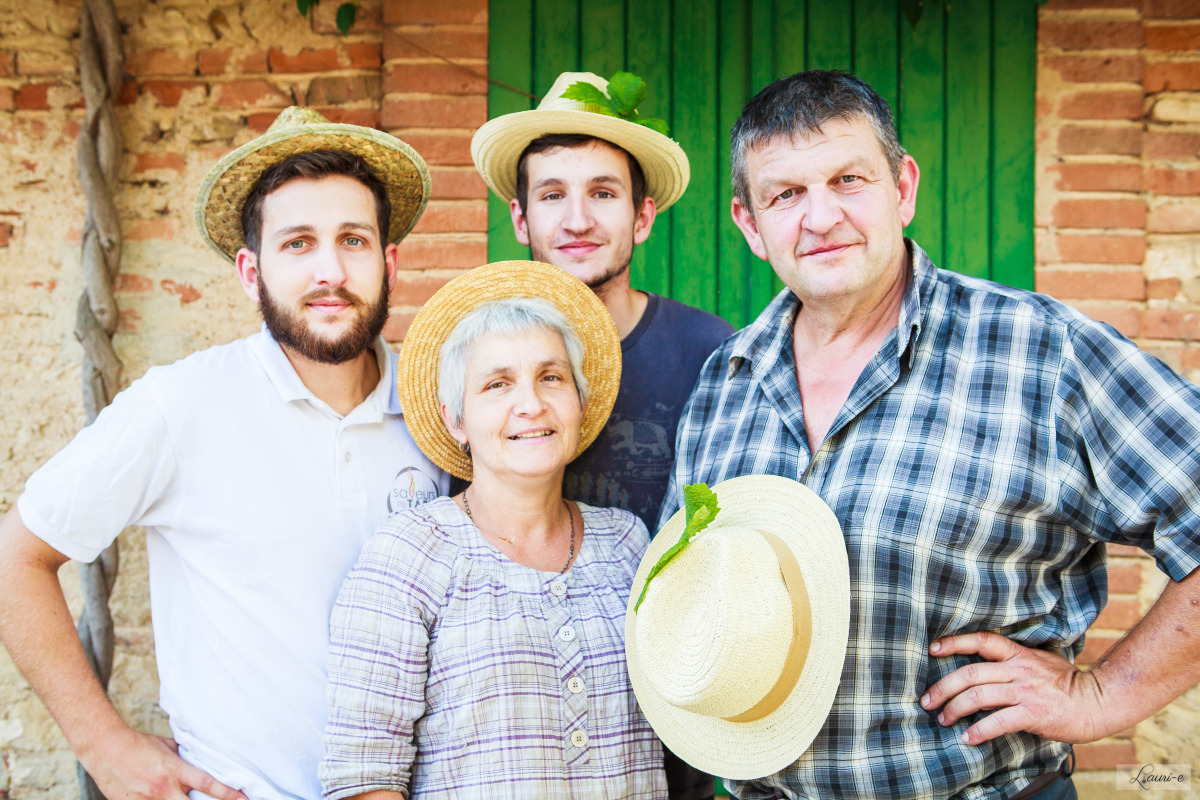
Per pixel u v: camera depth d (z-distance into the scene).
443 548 1.55
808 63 2.58
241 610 1.57
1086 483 1.39
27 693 2.43
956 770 1.39
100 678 2.33
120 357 2.53
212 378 1.63
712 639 1.33
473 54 2.55
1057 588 1.51
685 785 1.80
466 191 2.55
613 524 1.74
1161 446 1.32
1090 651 2.46
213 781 1.51
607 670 1.53
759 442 1.67
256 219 1.67
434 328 1.76
